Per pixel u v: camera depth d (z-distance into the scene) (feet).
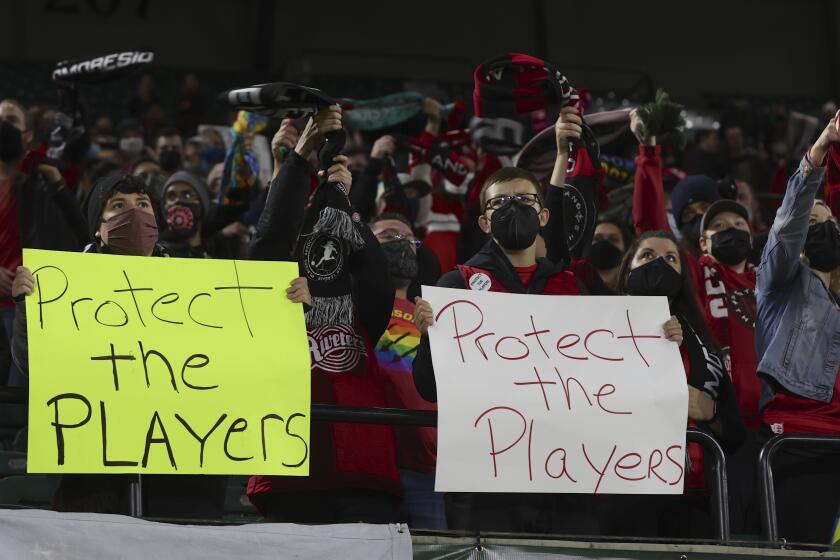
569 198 49.67
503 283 44.42
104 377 37.45
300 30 177.58
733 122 144.25
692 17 190.90
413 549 38.29
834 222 51.39
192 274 39.96
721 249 54.34
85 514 36.40
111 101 154.92
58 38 168.66
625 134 61.57
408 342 49.88
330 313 43.21
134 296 39.11
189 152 101.76
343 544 37.47
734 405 45.62
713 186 65.10
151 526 36.55
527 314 41.75
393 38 181.06
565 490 39.73
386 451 42.22
